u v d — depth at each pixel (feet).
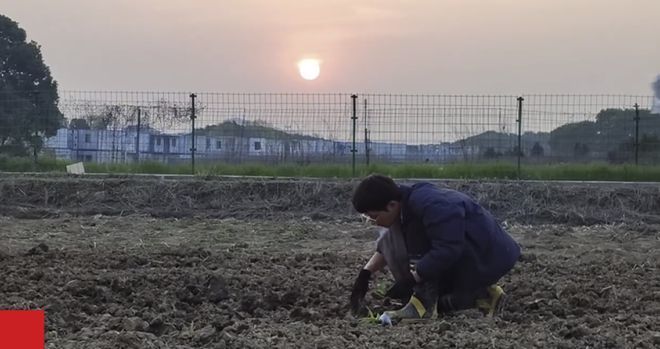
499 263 17.24
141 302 18.56
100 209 45.29
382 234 18.01
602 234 38.42
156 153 63.62
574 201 44.34
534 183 47.39
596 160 61.72
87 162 62.80
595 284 21.59
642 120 61.93
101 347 14.17
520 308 18.44
